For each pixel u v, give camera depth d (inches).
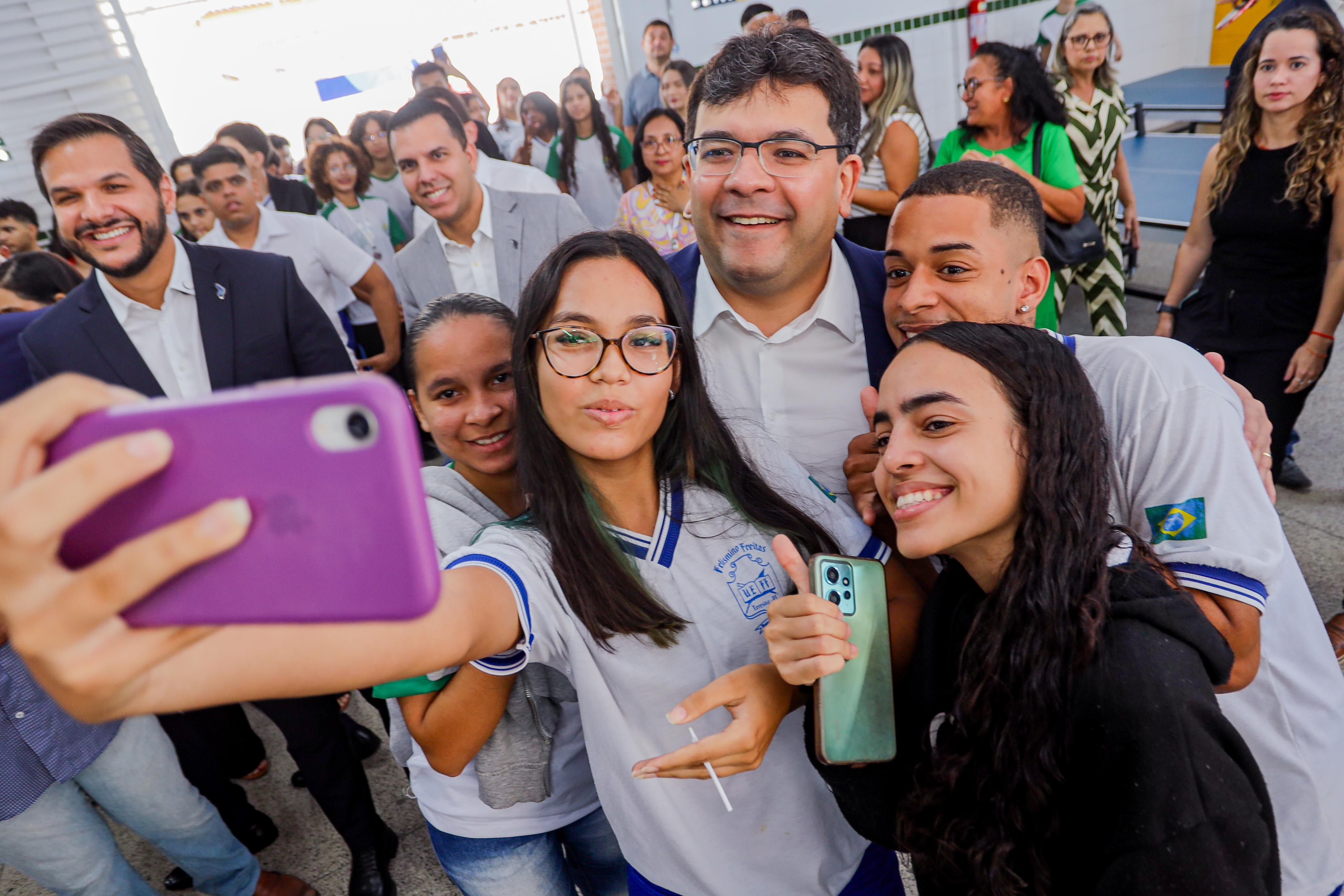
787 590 44.3
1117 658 31.0
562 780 53.0
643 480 42.6
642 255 40.1
